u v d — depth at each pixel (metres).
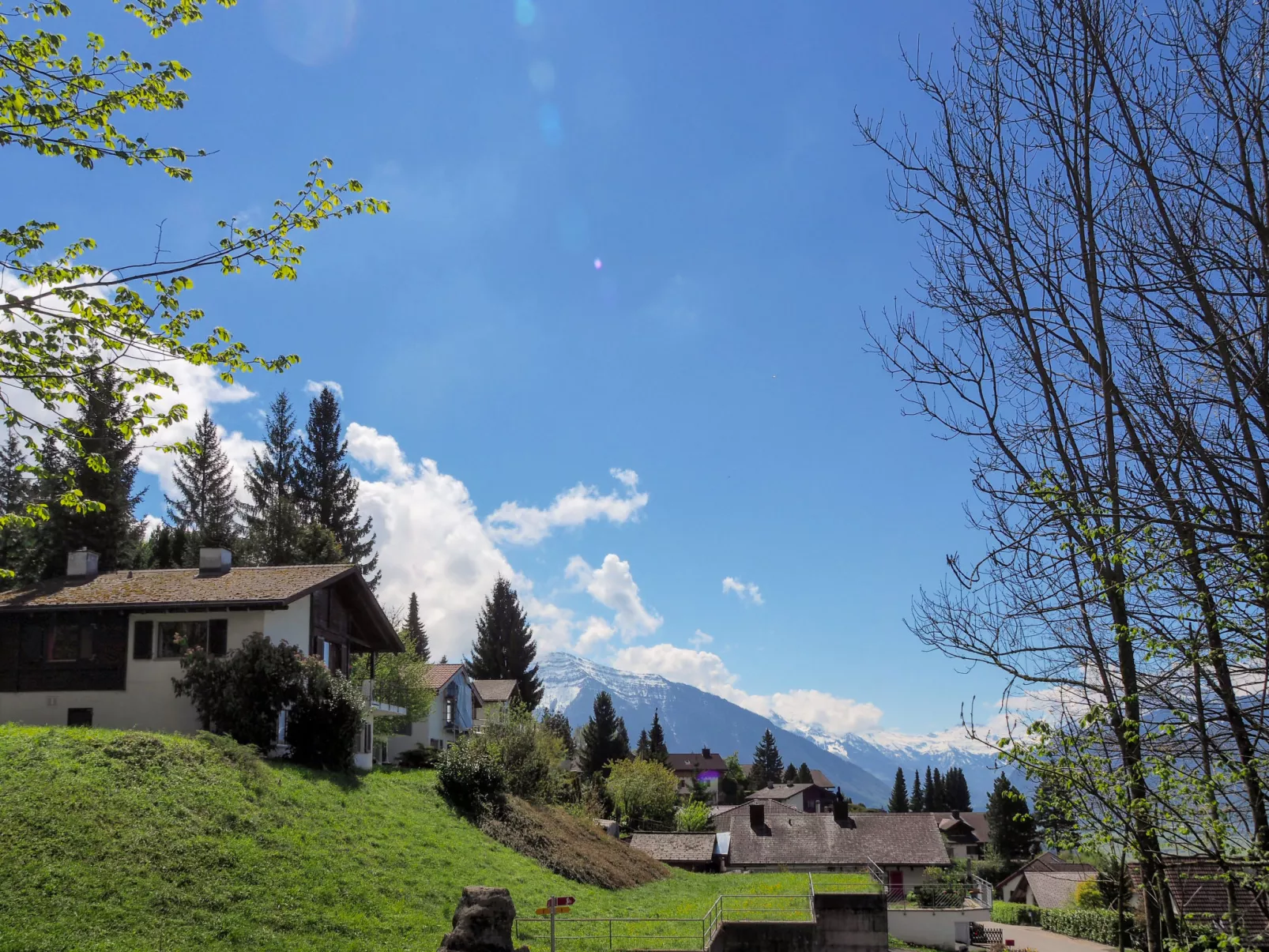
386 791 31.33
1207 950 9.17
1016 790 10.56
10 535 49.03
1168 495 9.39
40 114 10.67
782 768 190.50
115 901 17.31
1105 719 9.71
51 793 19.84
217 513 73.00
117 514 51.03
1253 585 8.88
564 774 56.69
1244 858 8.91
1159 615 9.47
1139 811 9.30
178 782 22.44
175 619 32.12
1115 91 10.11
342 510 76.94
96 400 12.27
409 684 49.84
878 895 31.78
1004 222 10.82
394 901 21.75
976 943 53.78
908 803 156.12
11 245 11.23
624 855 42.88
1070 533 9.94
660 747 127.31
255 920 18.52
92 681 31.66
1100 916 54.41
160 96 11.41
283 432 76.50
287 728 29.88
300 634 34.53
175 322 12.09
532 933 24.33
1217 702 9.49
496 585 97.50
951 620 10.43
